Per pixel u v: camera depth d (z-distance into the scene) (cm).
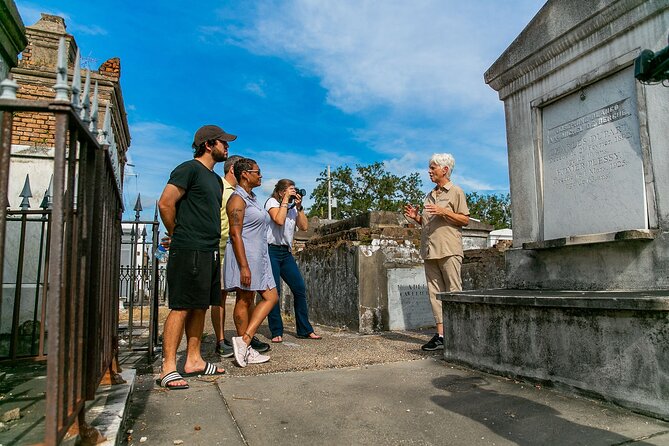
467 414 260
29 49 798
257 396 296
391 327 645
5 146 149
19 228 474
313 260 787
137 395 299
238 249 384
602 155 378
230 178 488
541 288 421
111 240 281
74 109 157
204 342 527
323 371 371
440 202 486
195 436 227
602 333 275
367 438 225
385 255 655
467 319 384
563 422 245
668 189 322
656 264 325
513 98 478
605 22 368
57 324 145
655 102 333
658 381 245
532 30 439
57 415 142
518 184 465
